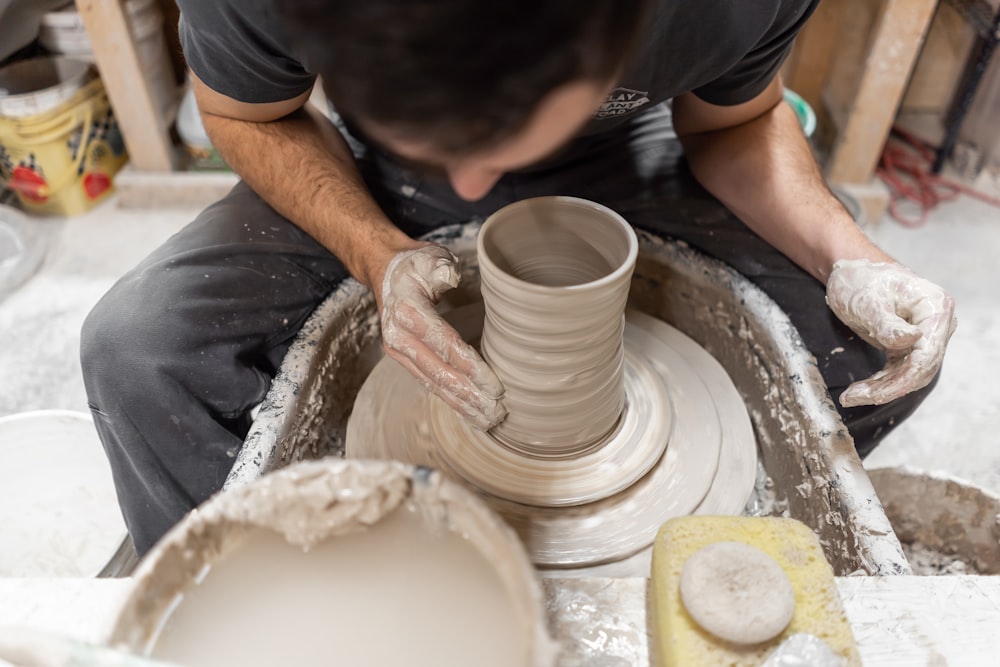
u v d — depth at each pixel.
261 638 0.56
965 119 2.77
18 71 2.48
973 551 1.26
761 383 1.21
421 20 0.48
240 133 1.27
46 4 2.51
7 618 0.72
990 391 2.02
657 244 1.35
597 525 1.02
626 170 1.50
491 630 0.54
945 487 1.24
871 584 0.75
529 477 1.04
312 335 1.17
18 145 2.44
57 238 2.55
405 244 1.18
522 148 0.62
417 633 0.55
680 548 0.72
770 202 1.29
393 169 1.48
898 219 2.60
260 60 1.05
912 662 0.69
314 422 1.14
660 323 1.30
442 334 1.02
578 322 0.89
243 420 1.30
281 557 0.58
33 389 2.07
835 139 2.65
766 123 1.38
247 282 1.23
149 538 1.29
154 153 2.62
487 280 0.91
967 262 2.43
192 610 0.55
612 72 0.59
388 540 0.59
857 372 1.20
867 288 1.09
